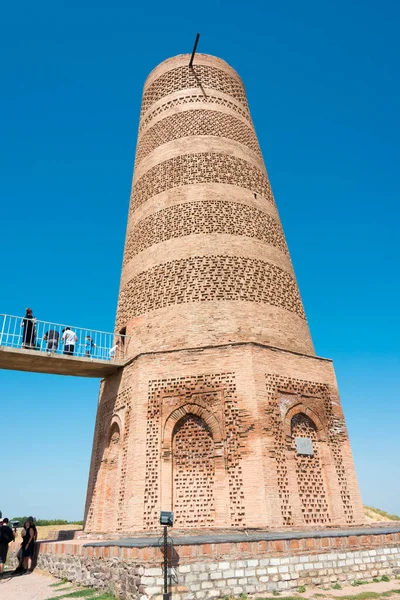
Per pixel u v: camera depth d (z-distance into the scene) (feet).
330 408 62.54
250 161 80.79
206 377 58.03
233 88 88.53
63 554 46.62
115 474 61.87
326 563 39.93
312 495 55.77
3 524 54.24
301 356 63.16
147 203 77.61
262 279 68.03
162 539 39.73
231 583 34.86
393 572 43.73
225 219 71.46
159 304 66.49
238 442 53.83
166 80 87.76
